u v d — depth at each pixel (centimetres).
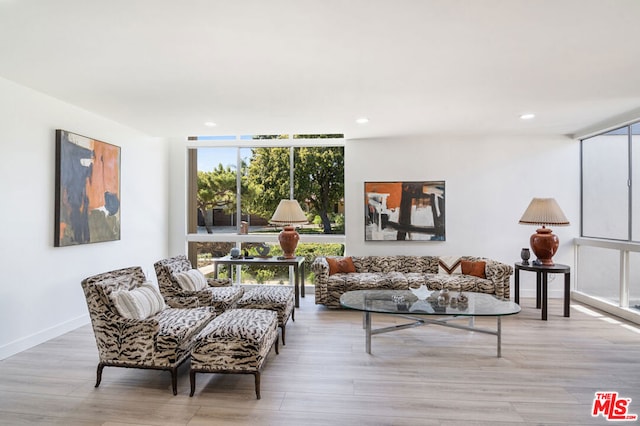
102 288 259
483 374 277
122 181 461
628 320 416
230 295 390
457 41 236
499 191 528
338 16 205
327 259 505
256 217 577
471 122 448
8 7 192
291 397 243
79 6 193
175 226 578
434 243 538
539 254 455
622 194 440
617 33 224
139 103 367
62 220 358
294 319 423
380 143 543
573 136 516
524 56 258
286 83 311
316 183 566
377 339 356
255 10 198
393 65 273
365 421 215
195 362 246
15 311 314
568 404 234
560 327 391
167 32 223
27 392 250
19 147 317
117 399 241
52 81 306
